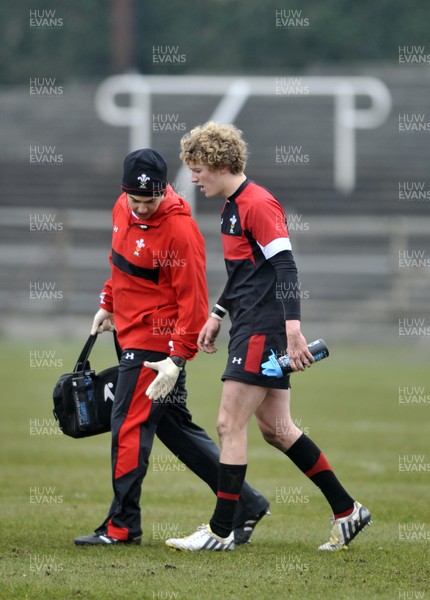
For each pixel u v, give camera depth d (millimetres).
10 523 23031
